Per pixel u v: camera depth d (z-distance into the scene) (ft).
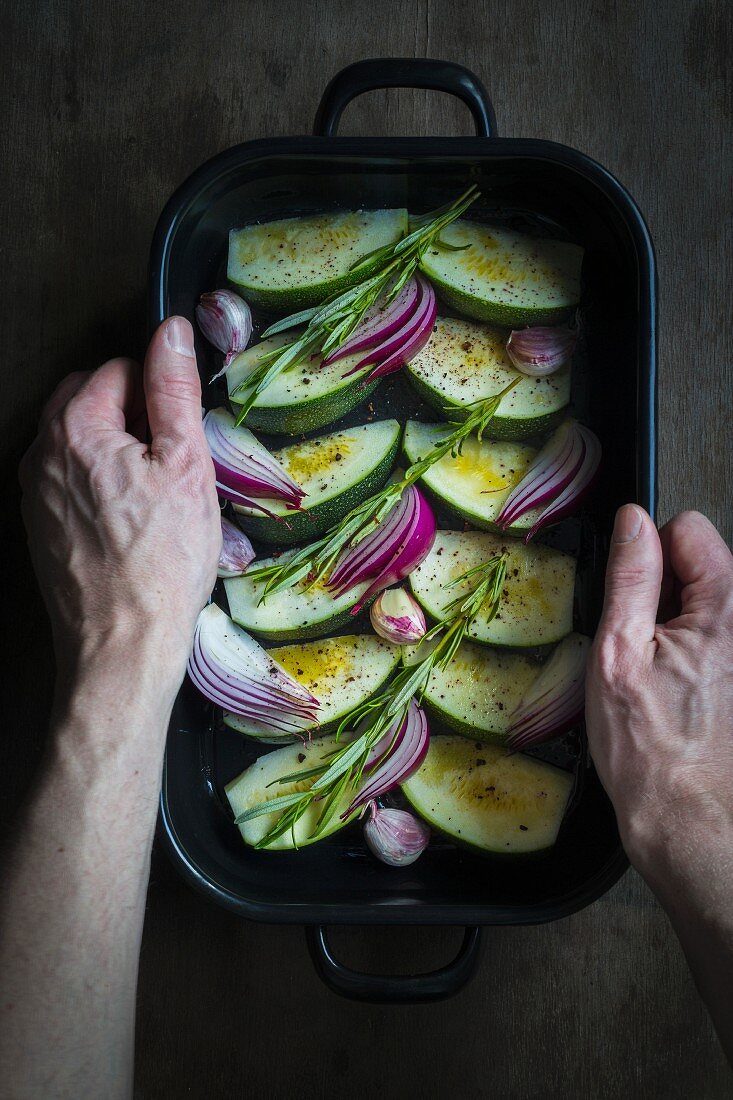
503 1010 1.98
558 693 1.82
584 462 1.83
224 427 1.84
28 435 2.00
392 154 1.72
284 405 1.82
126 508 1.60
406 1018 1.98
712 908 1.55
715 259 2.02
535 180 1.79
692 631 1.70
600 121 2.03
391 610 1.81
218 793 1.86
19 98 2.03
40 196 2.02
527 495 1.82
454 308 1.86
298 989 1.98
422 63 1.74
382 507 1.74
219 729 1.86
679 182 2.03
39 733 1.97
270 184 1.82
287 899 1.80
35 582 1.99
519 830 1.83
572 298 1.84
